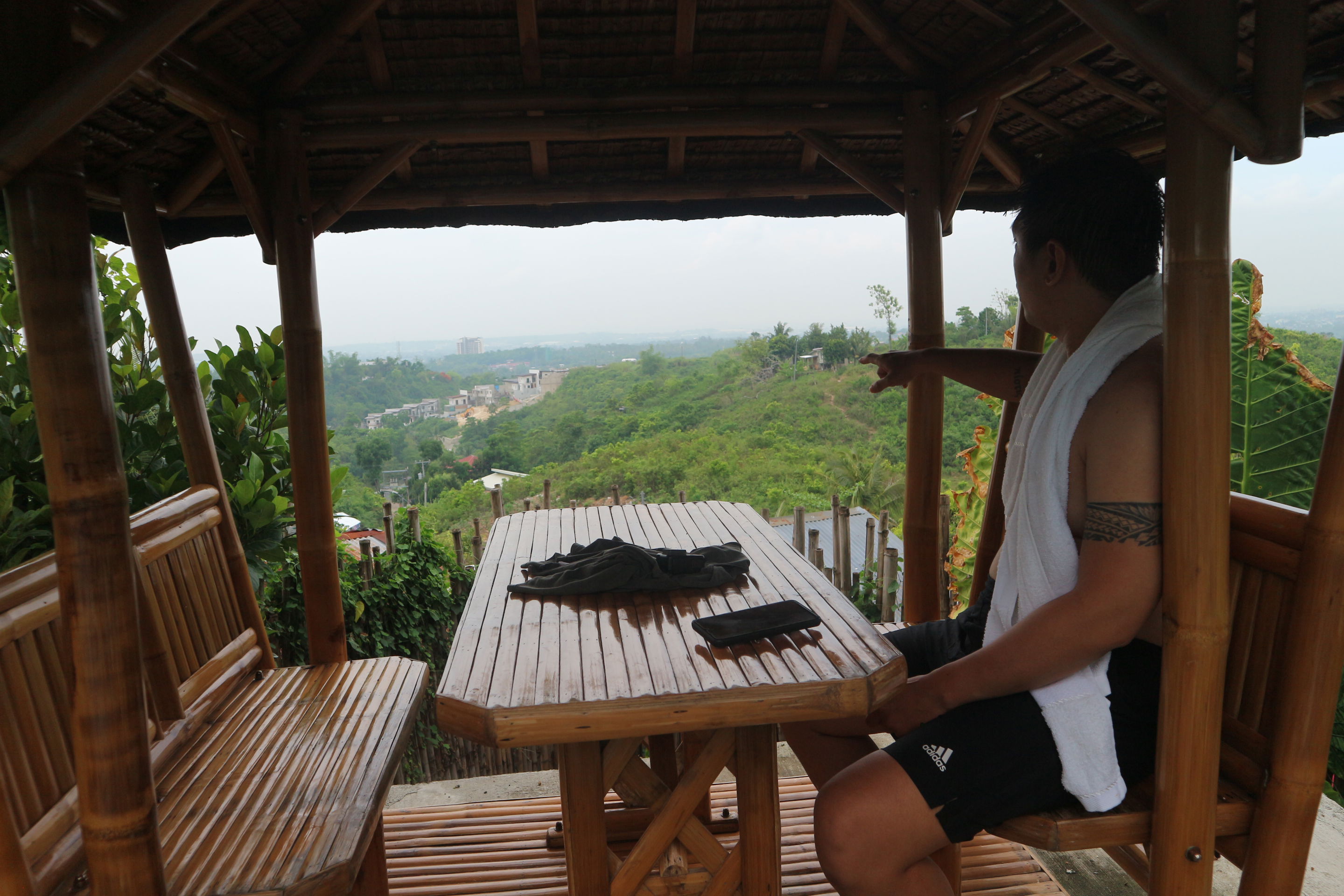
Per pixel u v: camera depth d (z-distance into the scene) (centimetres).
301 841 136
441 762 470
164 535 179
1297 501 555
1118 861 188
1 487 253
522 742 129
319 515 231
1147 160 251
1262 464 569
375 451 9444
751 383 8975
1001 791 135
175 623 178
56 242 112
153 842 124
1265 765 134
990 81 224
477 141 253
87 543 116
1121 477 131
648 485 5509
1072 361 142
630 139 271
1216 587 126
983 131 235
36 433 282
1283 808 130
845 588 617
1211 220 122
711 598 177
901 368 219
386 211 294
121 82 110
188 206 254
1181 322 124
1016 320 248
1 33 109
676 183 290
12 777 126
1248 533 143
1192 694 128
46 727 137
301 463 228
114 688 118
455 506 4394
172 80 181
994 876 211
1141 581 129
